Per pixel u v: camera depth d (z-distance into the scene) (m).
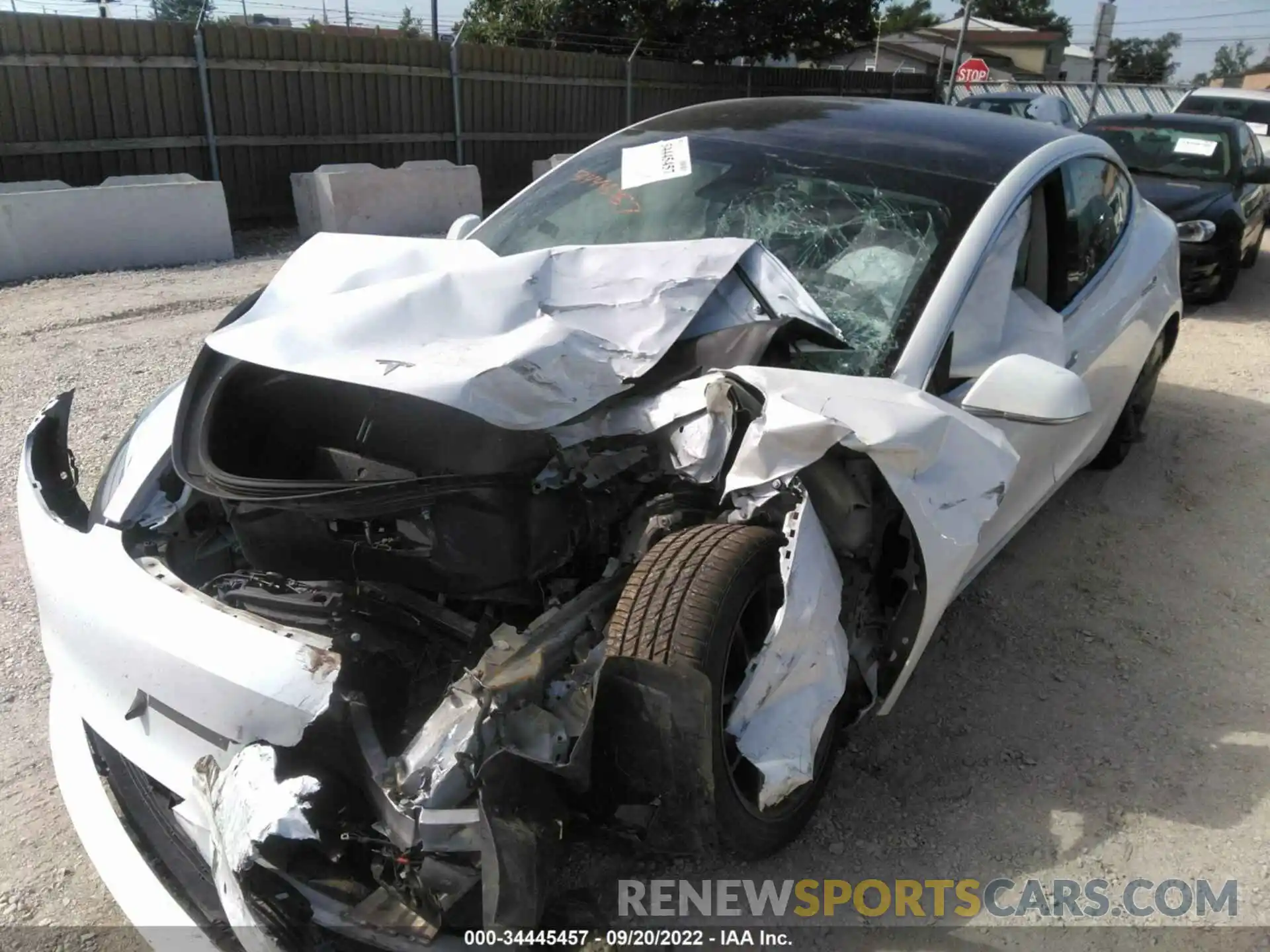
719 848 2.45
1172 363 7.05
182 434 2.34
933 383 2.77
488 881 1.77
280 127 12.12
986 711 3.19
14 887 2.46
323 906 1.84
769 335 2.52
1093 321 3.73
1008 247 3.14
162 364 6.15
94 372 5.97
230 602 2.29
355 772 1.94
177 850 2.14
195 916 2.04
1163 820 2.75
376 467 2.24
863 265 3.00
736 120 3.76
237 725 1.90
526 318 2.48
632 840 2.14
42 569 2.29
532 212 3.66
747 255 2.77
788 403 2.22
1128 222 4.40
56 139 10.38
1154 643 3.61
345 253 2.88
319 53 12.20
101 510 2.47
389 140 13.20
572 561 2.50
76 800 2.27
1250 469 5.20
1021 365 2.68
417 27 19.36
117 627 2.07
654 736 1.99
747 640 2.28
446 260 2.84
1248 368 6.95
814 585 2.19
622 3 19.42
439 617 2.38
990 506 2.46
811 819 2.69
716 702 2.08
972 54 43.19
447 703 1.96
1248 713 3.22
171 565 2.35
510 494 2.23
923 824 2.72
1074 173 3.70
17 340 6.59
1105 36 25.72
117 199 9.00
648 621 2.08
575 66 15.29
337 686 1.93
